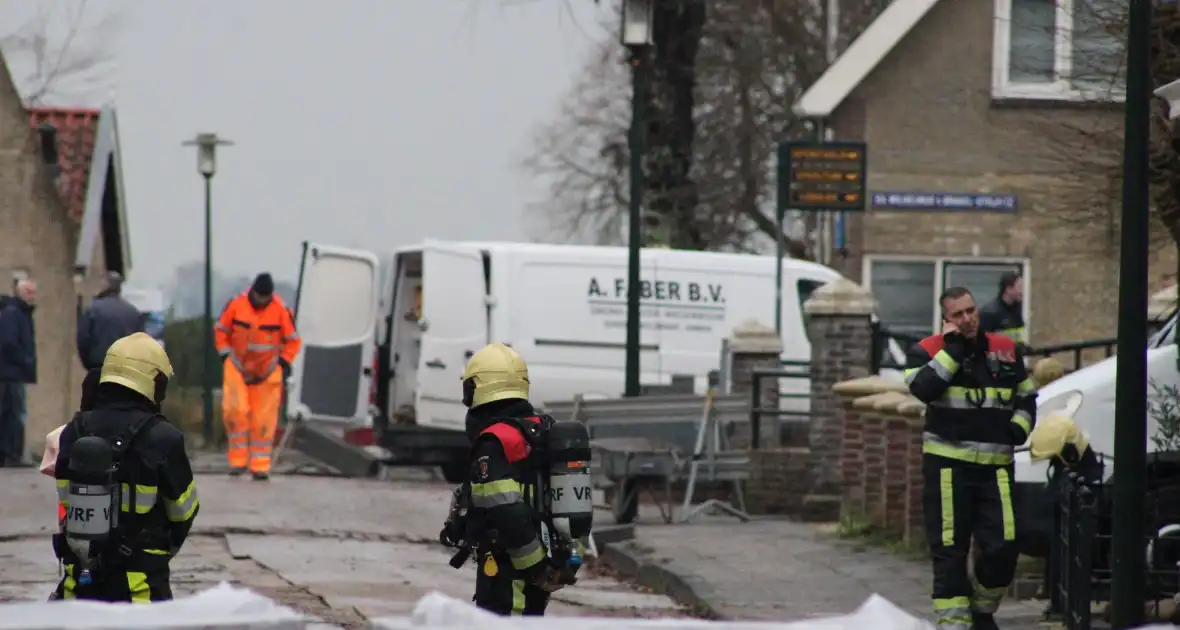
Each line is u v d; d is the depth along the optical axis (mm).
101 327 82375
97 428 28328
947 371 38844
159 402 29141
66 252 120125
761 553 55250
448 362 87375
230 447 77000
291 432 94938
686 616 46000
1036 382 54031
